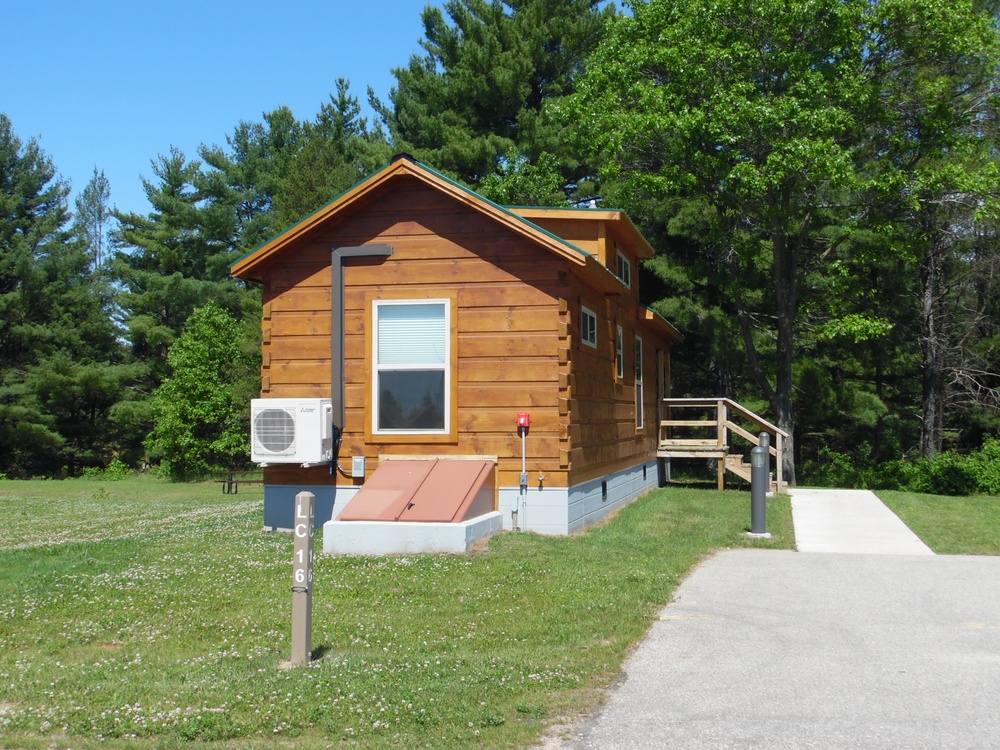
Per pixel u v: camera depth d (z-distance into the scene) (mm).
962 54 22312
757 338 28219
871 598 8695
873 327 23234
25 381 42250
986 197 22656
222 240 48125
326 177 37906
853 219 24312
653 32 24016
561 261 12047
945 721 5379
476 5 33000
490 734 5250
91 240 67250
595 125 24453
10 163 45625
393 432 12414
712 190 24094
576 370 12672
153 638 7488
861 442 36000
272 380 12883
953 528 13555
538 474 12062
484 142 30375
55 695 6043
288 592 8906
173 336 44719
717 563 10586
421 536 10641
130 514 18766
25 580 9680
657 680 6195
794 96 21781
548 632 7395
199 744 5207
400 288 12500
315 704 5738
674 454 20250
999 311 29047
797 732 5215
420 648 7047
